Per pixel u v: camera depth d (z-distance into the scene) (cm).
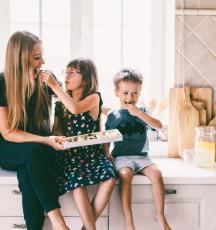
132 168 196
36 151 184
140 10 241
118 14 241
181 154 230
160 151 236
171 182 196
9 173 196
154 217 199
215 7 227
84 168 192
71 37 239
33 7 236
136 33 243
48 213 178
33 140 191
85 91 207
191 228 201
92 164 195
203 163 212
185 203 199
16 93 191
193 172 202
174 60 230
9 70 191
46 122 207
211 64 230
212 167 212
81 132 203
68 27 239
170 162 223
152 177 193
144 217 199
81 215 183
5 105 193
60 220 177
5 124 193
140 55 245
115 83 211
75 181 185
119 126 212
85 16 239
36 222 183
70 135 204
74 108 196
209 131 216
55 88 196
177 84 231
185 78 231
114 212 197
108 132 198
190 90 230
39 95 199
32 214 182
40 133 204
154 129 223
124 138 211
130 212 189
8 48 192
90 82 206
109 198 189
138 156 209
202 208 199
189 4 226
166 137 241
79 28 238
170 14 239
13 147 192
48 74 196
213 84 232
